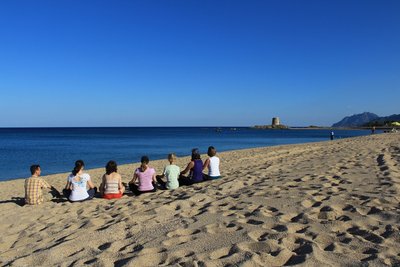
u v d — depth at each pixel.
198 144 53.72
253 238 4.55
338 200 6.30
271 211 5.94
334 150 19.92
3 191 13.29
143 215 6.29
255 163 16.28
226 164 17.58
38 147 47.28
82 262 4.18
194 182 10.44
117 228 5.46
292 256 3.95
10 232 6.18
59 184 14.52
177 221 5.68
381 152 15.45
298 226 5.00
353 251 4.00
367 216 5.29
